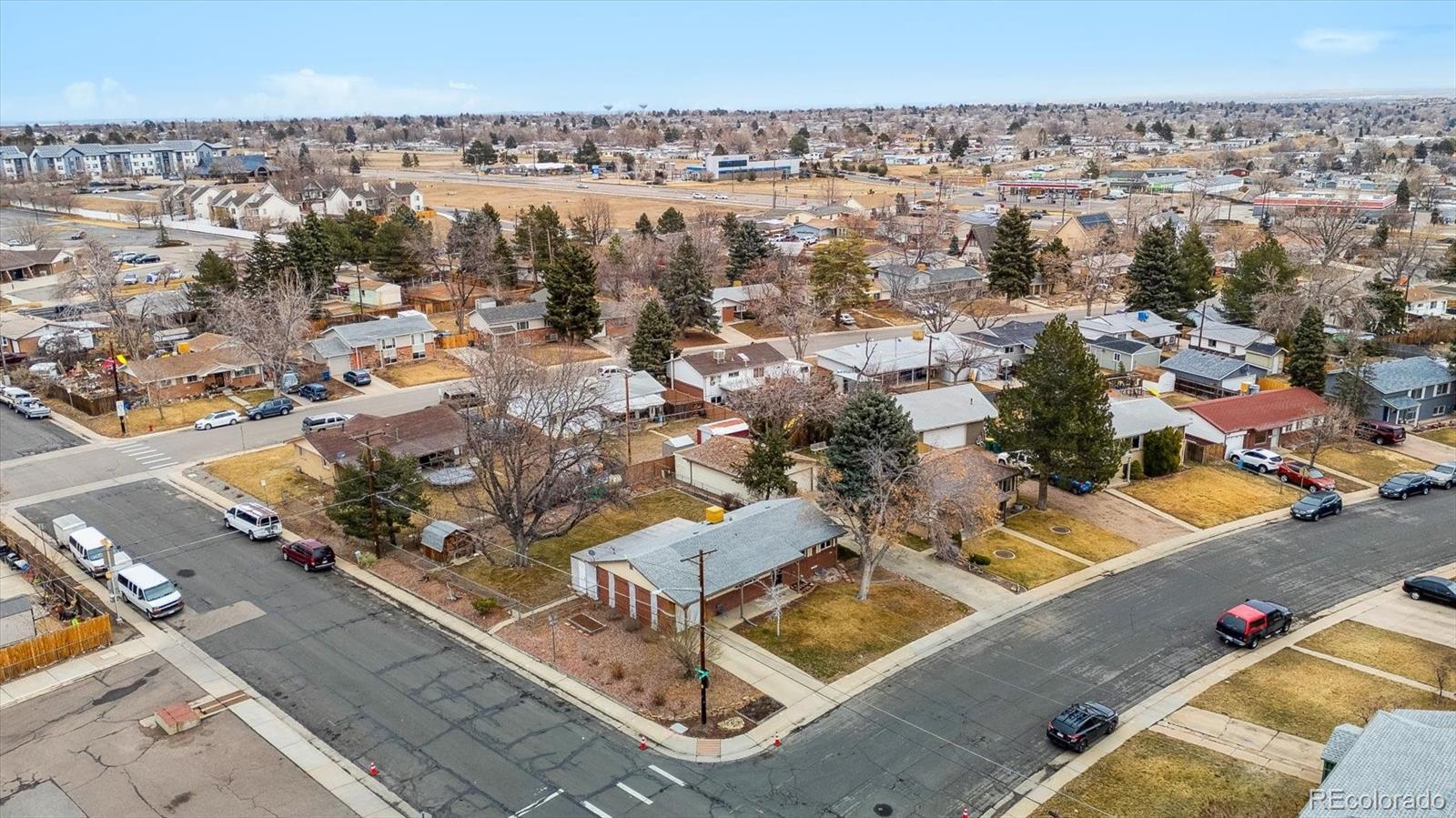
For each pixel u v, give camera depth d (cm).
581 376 6675
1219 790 3338
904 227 15925
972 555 5172
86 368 8912
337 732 3697
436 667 4159
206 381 8338
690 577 4391
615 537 5531
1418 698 3906
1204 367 8481
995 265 12081
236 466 6619
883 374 8369
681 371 8375
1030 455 5850
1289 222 17062
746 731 3703
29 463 6662
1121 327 10019
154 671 4134
